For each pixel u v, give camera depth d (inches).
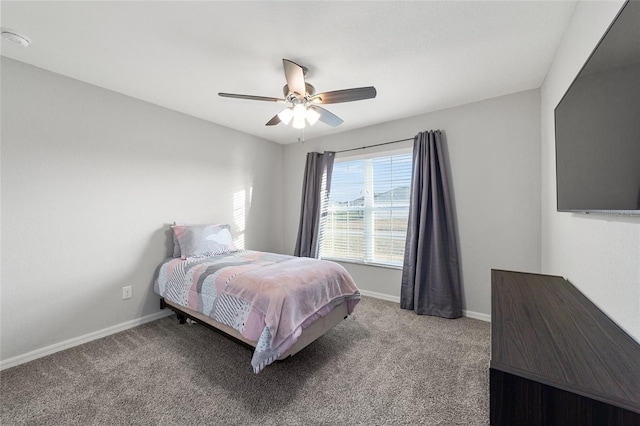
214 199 135.0
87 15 60.9
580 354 31.1
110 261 98.2
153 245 110.7
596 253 49.0
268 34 67.9
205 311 85.1
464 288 113.9
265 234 164.7
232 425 56.1
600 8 46.8
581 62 56.1
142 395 65.0
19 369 75.7
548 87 85.7
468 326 103.0
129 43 71.5
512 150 103.3
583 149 46.9
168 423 56.6
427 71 86.3
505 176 105.0
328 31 66.9
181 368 76.2
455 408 60.4
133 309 104.3
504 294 54.4
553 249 83.0
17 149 78.9
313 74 87.8
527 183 100.7
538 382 26.1
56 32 66.8
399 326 103.3
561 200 59.7
